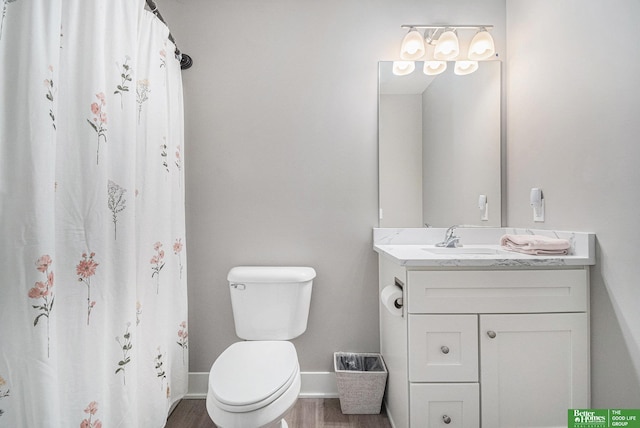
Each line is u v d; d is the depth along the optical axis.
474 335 1.08
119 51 1.06
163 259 1.33
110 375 1.02
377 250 1.54
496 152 1.67
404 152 1.66
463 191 1.67
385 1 1.66
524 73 1.52
